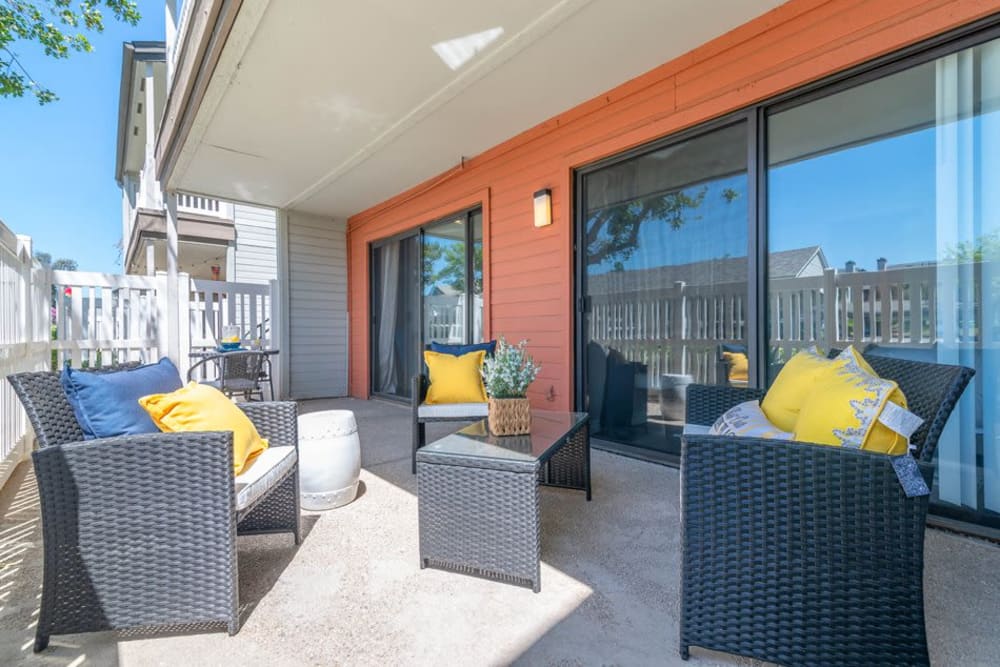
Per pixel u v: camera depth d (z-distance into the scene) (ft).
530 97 11.41
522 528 5.50
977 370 6.74
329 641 4.65
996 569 5.82
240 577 5.82
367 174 16.46
